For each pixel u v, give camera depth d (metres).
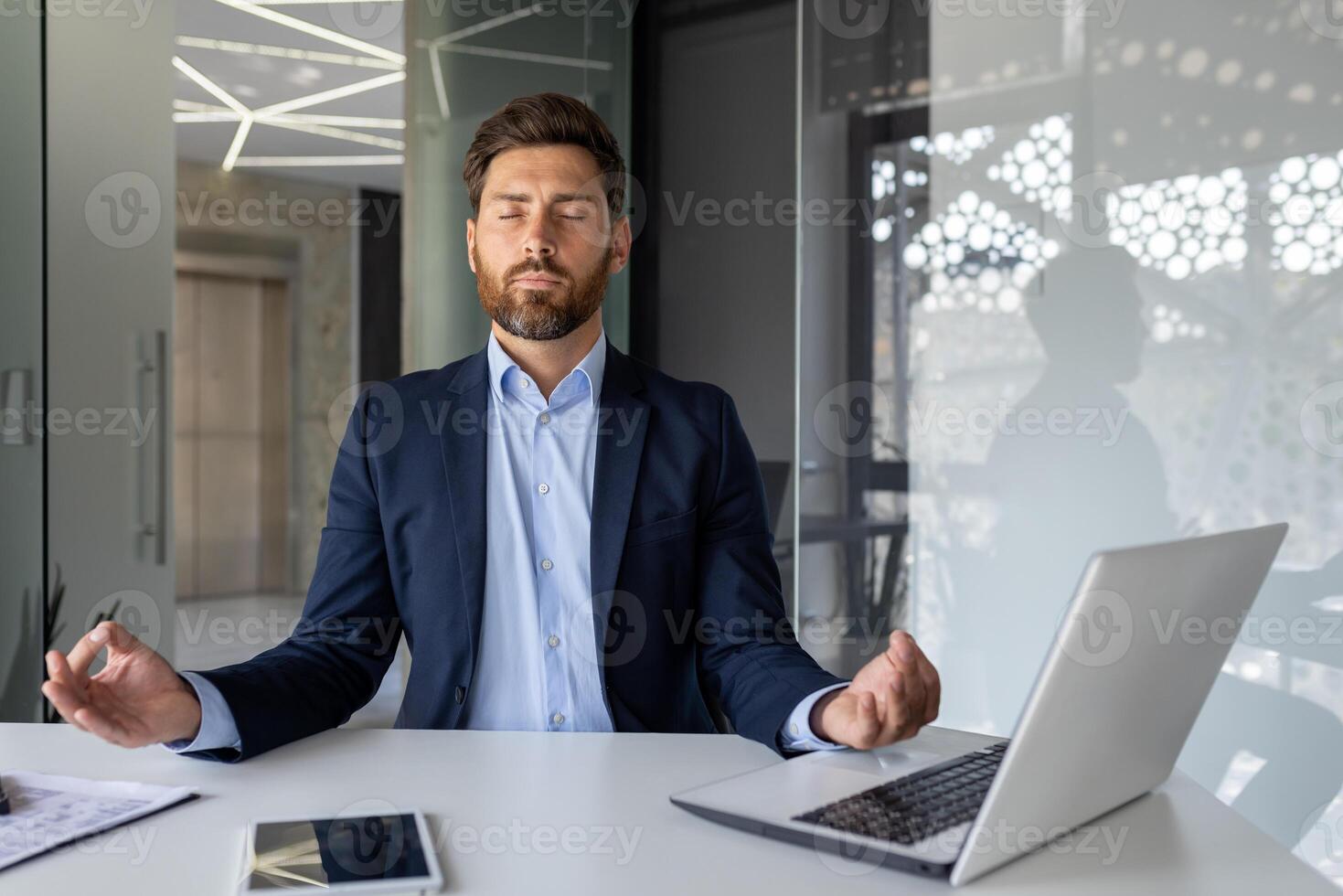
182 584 6.65
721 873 0.78
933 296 2.51
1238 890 0.76
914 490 2.53
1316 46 2.08
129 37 2.74
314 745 1.12
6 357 2.51
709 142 3.25
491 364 1.40
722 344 3.23
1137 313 2.28
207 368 6.70
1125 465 2.29
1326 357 2.09
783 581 3.10
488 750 1.12
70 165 2.62
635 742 1.15
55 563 2.58
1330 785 2.08
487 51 3.16
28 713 2.51
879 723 0.99
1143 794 0.96
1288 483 2.13
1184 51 2.22
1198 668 0.91
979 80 2.46
